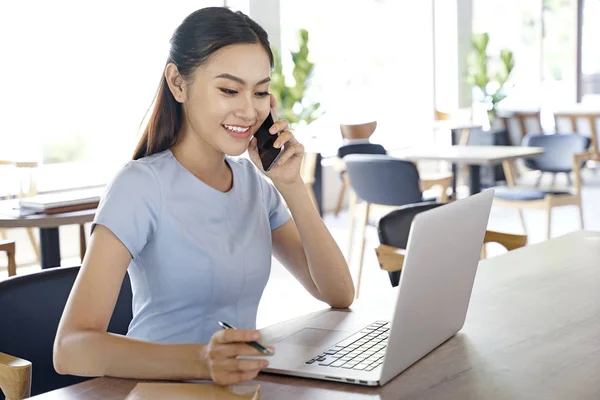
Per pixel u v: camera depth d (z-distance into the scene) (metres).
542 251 2.42
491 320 1.72
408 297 1.31
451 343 1.56
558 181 9.67
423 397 1.28
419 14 9.52
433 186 6.51
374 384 1.33
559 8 11.11
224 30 1.62
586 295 1.91
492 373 1.39
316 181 7.54
